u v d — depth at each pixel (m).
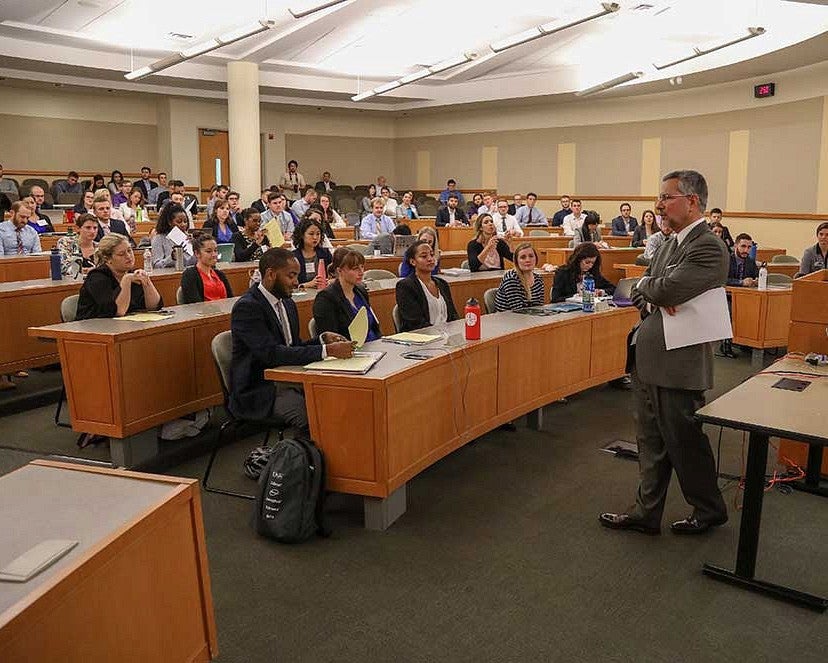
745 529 2.65
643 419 3.02
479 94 14.62
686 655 2.26
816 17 9.10
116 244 4.14
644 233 10.38
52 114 13.86
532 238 10.68
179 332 3.90
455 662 2.22
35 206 8.28
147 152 15.10
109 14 10.20
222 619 2.44
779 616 2.49
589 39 12.16
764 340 6.33
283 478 2.97
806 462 3.69
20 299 4.87
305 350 3.22
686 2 10.10
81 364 3.60
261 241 6.72
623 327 5.01
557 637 2.35
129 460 3.68
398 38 12.16
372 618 2.45
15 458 3.87
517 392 4.07
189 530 1.80
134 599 1.58
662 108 13.95
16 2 9.41
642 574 2.76
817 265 6.96
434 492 3.52
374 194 14.68
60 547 1.47
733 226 12.77
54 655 1.35
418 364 3.16
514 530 3.12
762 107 12.19
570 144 15.39
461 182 16.97
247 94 12.48
